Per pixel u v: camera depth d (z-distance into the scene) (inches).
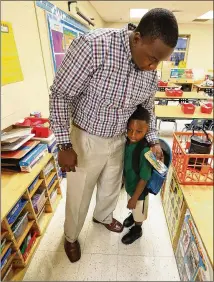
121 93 33.2
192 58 274.8
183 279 36.9
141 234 53.5
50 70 70.7
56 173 66.6
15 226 44.3
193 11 186.1
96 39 28.6
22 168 46.9
